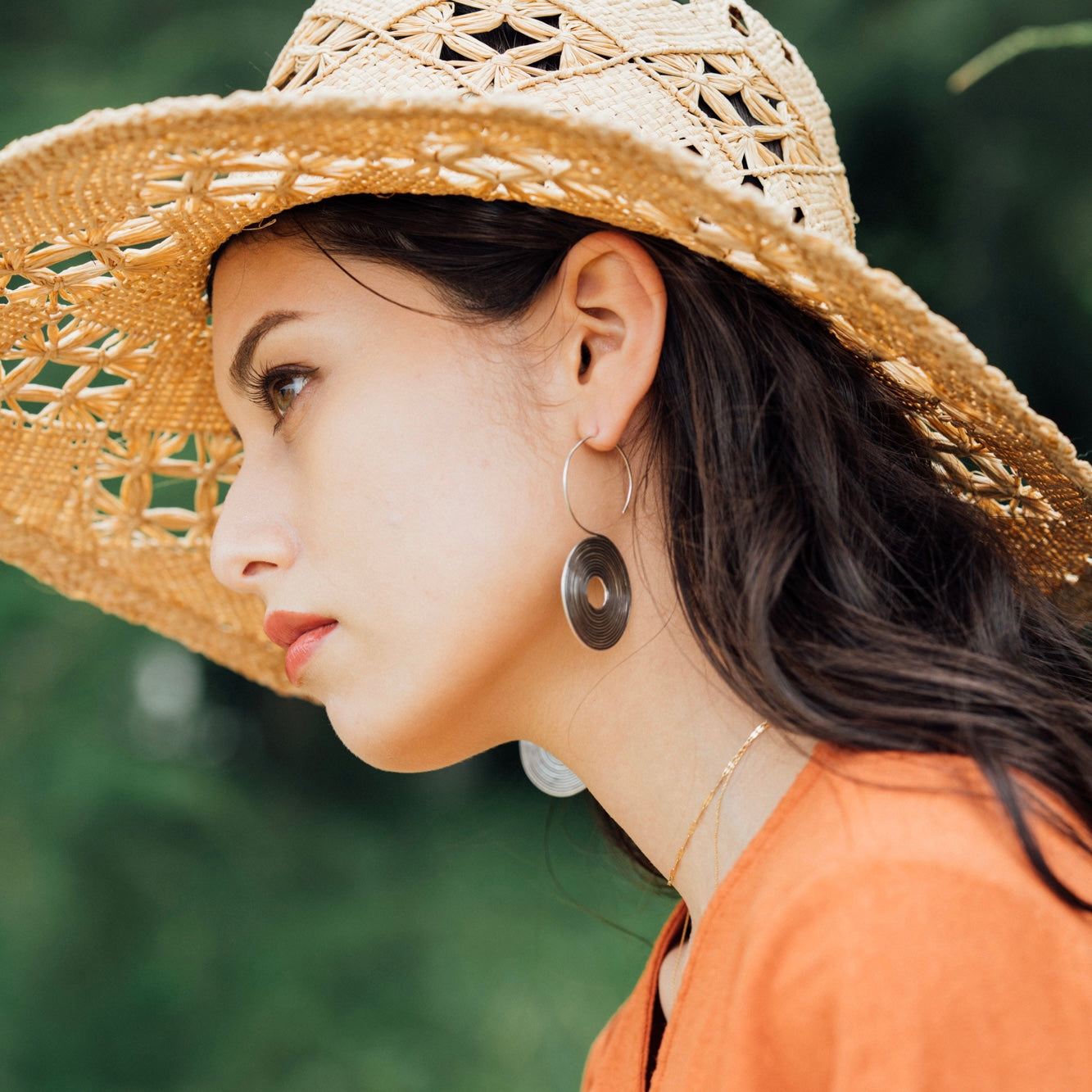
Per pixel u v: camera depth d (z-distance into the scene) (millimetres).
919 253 4418
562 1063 4070
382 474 1049
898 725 924
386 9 1091
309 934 4645
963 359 894
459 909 4824
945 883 809
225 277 1146
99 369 1368
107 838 4449
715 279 1054
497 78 1053
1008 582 1095
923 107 4277
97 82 4590
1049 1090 773
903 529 1104
